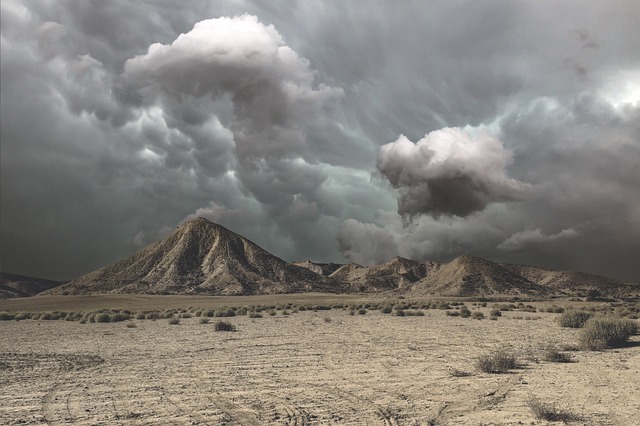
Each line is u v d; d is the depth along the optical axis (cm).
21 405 1587
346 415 1395
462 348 2928
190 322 5881
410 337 3669
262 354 2800
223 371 2217
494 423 1267
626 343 2928
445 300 16725
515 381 1830
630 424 1232
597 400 1499
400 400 1574
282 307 10244
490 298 18650
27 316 7825
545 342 3134
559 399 1521
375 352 2811
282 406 1520
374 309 9175
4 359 2762
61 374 2206
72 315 7512
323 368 2266
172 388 1834
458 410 1423
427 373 2077
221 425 1312
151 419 1381
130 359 2673
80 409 1518
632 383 1756
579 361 2289
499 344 3094
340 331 4300
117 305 16550
